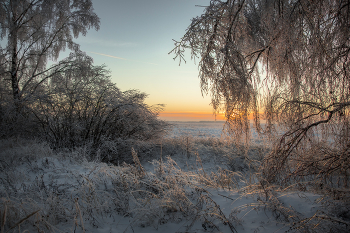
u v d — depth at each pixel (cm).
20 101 733
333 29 306
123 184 299
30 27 980
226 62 383
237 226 212
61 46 1046
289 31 331
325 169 287
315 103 321
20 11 961
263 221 217
